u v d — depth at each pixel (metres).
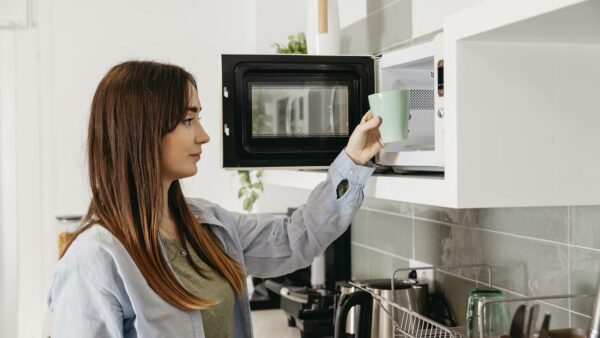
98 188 1.18
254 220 1.53
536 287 1.36
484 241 1.54
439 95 1.06
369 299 1.42
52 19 2.80
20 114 2.78
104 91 1.17
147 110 1.16
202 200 1.46
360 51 2.19
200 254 1.30
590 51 1.02
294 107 1.44
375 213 2.17
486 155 0.99
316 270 2.37
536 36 0.95
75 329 1.08
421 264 1.86
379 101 1.22
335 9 1.92
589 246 1.21
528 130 1.00
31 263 2.79
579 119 1.02
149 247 1.15
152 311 1.12
